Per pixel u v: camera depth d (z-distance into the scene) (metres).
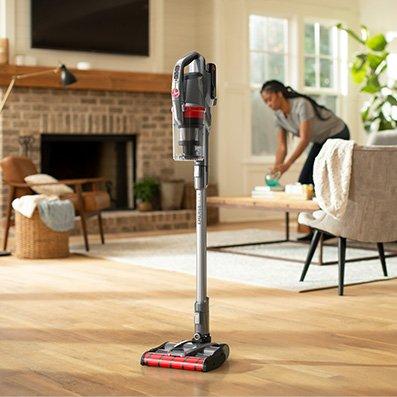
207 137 3.82
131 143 11.09
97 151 10.98
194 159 3.78
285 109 8.47
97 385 3.57
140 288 6.13
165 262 7.53
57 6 10.35
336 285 6.18
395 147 5.66
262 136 12.07
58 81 10.08
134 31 11.02
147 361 3.88
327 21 12.53
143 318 5.01
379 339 4.44
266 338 4.46
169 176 11.27
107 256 7.99
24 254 7.93
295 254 7.96
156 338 4.47
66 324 4.85
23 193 8.47
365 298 5.68
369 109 11.91
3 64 9.70
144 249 8.53
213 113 11.51
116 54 10.92
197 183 3.84
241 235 9.81
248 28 11.70
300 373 3.75
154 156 11.12
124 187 11.16
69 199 8.49
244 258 7.68
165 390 3.50
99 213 8.96
